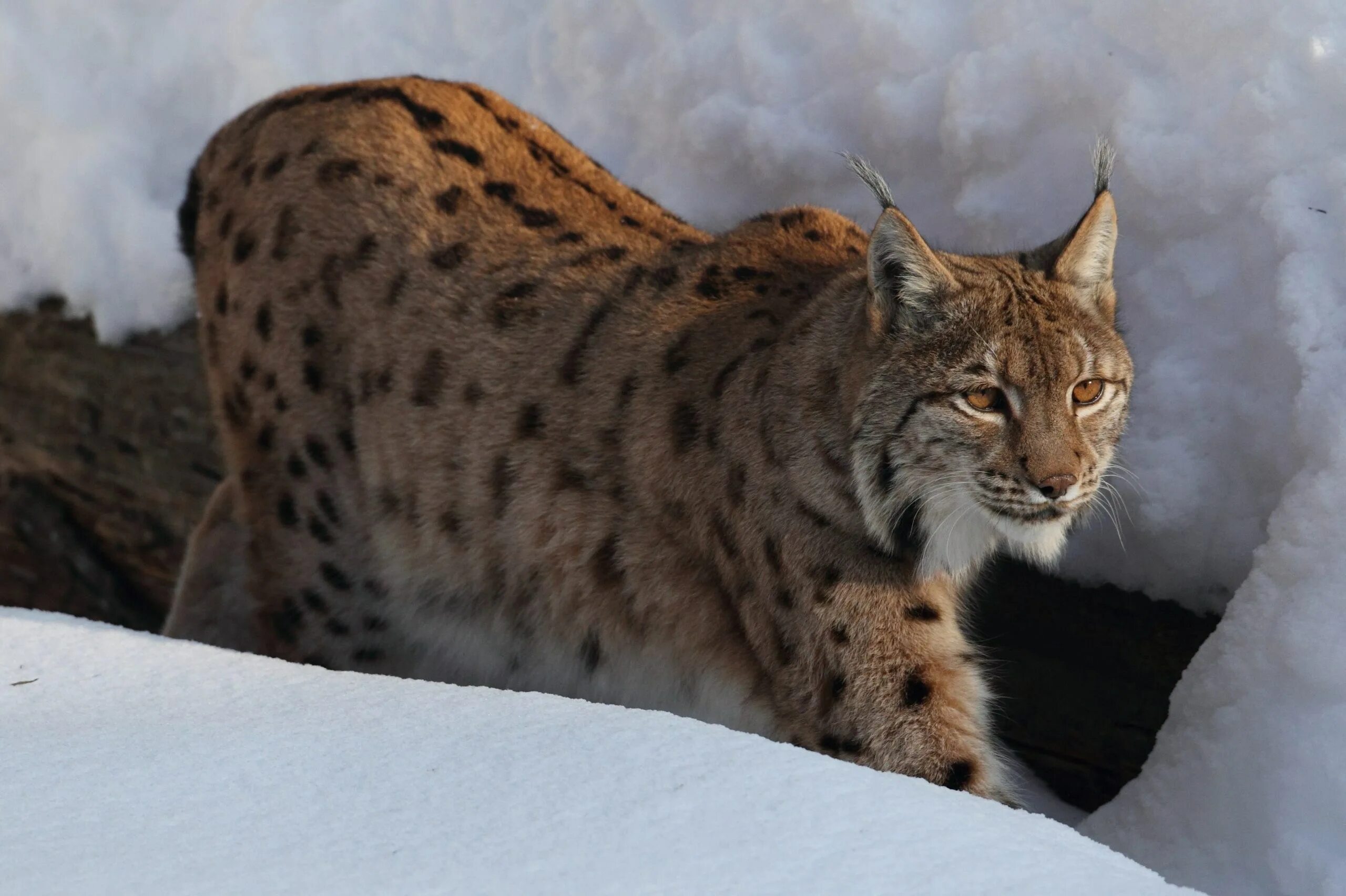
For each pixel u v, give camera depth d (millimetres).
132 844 5500
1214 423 9266
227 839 5527
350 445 10484
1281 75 9438
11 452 14625
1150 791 8594
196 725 6879
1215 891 7859
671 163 12086
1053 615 9859
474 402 10000
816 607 8727
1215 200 9578
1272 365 9070
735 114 11680
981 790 8602
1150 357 9625
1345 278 8836
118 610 14758
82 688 7605
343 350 10391
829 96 11352
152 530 14141
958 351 8328
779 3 11711
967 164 10680
